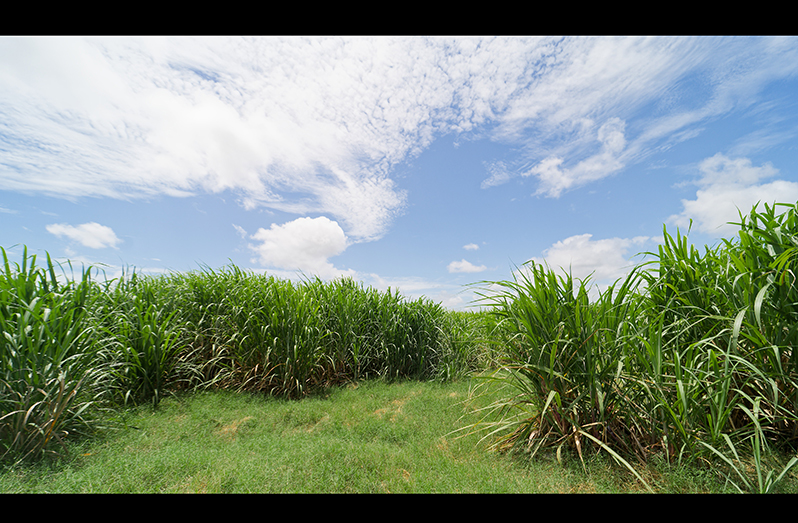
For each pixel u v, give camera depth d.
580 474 2.74
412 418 4.39
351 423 4.31
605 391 3.01
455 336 7.43
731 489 2.37
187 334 5.72
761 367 2.75
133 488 2.56
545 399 3.20
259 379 5.55
